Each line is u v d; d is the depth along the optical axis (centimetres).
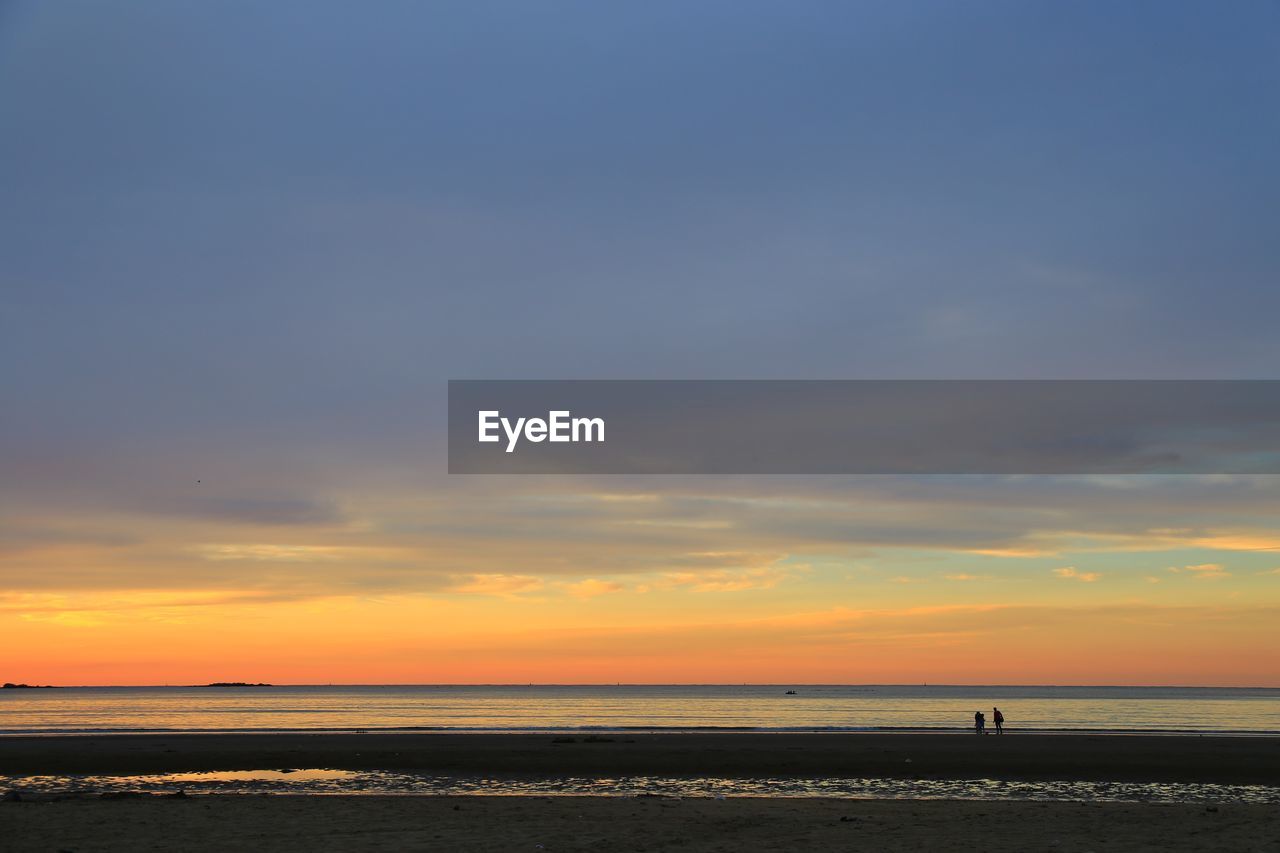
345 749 3922
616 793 2645
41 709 12731
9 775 3091
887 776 3067
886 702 18612
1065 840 1759
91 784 2859
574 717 10006
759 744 4294
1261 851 1641
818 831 1861
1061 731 6197
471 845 1678
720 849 1650
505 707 14425
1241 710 12888
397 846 1666
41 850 1628
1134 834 1836
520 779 2969
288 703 16900
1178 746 4262
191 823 1930
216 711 11738
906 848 1669
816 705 16050
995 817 2072
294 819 1994
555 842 1714
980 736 5172
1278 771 3241
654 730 6088
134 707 13825
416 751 3809
